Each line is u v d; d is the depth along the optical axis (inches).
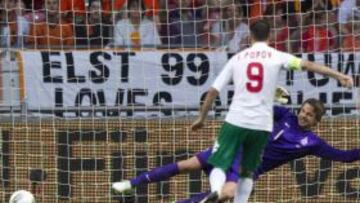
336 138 1462.8
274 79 970.1
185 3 1568.7
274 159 1099.3
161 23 1537.9
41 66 1480.1
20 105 1470.2
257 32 983.6
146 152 1456.7
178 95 1478.8
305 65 960.3
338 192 1428.4
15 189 1440.7
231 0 1555.1
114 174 1451.8
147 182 1095.0
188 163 1090.7
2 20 1545.3
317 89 1469.0
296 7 1533.0
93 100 1477.6
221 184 984.9
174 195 1419.8
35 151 1451.8
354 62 1489.9
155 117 1471.5
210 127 1455.5
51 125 1460.4
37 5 1610.5
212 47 1503.4
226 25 1536.7
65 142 1455.5
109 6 1556.3
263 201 1428.4
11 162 1446.9
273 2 1540.4
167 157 1455.5
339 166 1428.4
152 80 1485.0
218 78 980.6
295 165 1428.4
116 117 1470.2
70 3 1544.0
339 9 1523.1
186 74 1485.0
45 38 1513.3
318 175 1427.2
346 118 1462.8
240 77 973.2
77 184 1445.6
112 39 1519.4
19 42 1509.6
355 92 1467.8
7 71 1476.4
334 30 1517.0
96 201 1443.2
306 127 1093.8
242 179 1024.2
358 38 1508.4
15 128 1456.7
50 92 1477.6
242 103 971.9
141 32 1526.8
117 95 1478.8
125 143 1457.9
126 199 1412.4
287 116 1104.2
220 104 1454.2
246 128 968.9
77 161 1451.8
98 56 1483.8
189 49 1493.6
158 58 1486.2
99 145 1456.7
